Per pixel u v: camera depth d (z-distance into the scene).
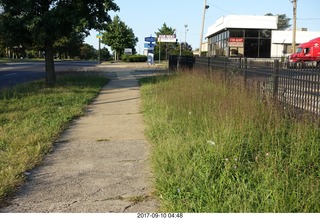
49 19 14.87
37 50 17.23
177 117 7.86
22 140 6.66
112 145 6.65
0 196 4.34
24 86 15.70
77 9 15.25
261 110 7.12
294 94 7.20
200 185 4.29
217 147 5.20
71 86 15.79
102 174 5.16
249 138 5.72
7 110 9.94
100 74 24.30
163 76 18.84
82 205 4.18
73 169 5.38
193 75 14.53
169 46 69.94
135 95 13.65
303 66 6.91
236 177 4.50
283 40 50.97
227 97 8.47
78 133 7.64
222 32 49.53
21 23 14.95
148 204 4.18
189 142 5.82
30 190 4.62
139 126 8.19
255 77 9.51
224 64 12.74
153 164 5.30
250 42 45.59
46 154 6.11
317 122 6.16
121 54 78.81
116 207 4.12
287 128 6.45
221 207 3.77
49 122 8.46
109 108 10.88
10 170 5.08
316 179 4.42
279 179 4.29
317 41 36.31
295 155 5.16
